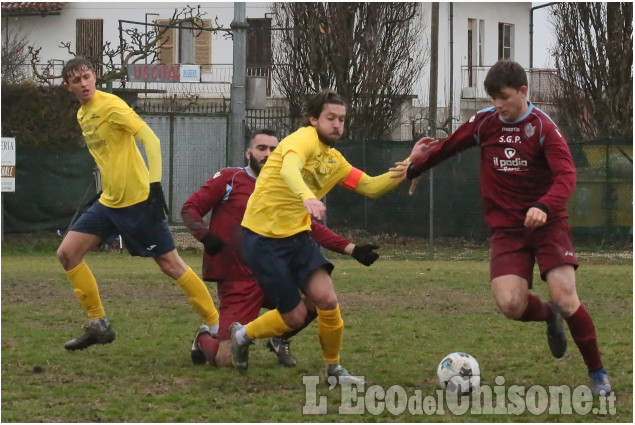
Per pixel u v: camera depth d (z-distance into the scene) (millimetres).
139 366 10477
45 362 10625
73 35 51000
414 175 9609
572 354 11141
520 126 8797
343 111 9117
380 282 18656
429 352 11352
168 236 10844
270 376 9930
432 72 38750
